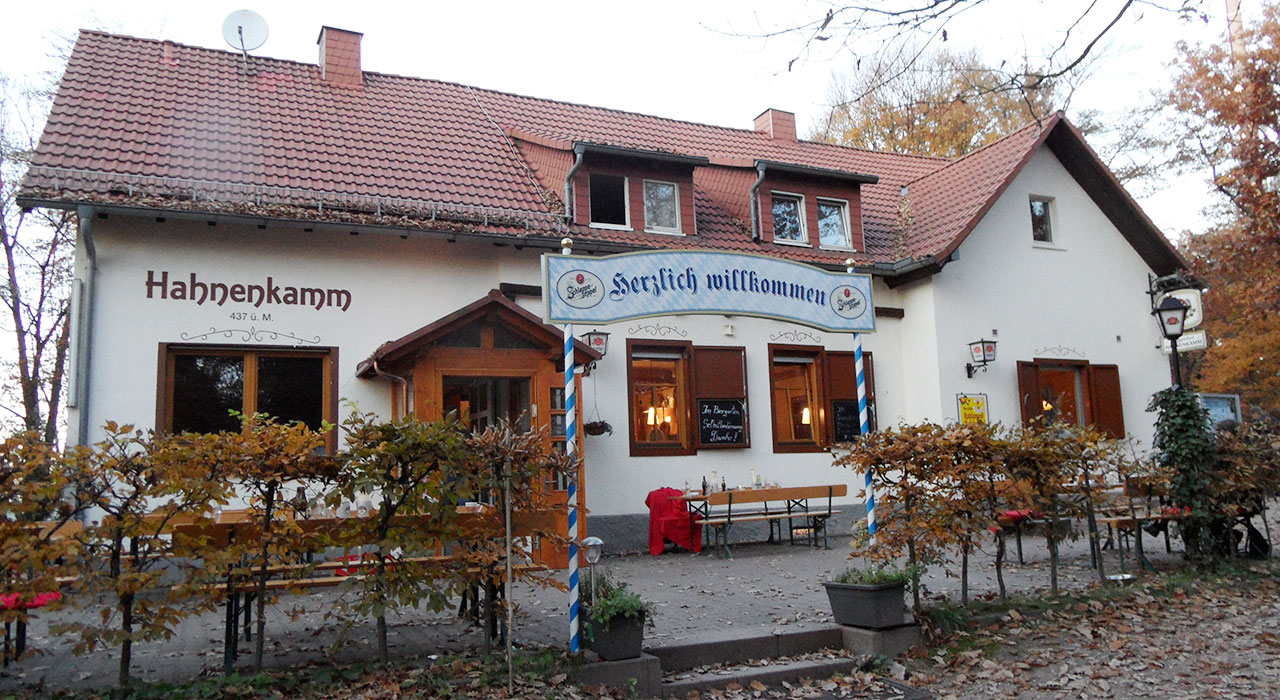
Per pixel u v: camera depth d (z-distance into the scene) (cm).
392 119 1558
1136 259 1866
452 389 1170
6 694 600
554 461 712
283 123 1439
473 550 681
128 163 1211
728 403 1498
